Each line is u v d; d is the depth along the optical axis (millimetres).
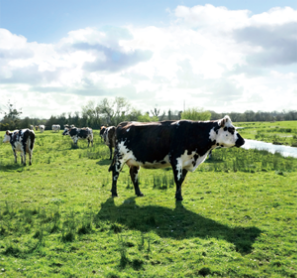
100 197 7746
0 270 3922
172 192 8203
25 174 11586
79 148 22391
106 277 3789
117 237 5027
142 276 3812
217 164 12492
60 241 4871
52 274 3863
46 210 6562
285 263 4047
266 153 16391
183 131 7238
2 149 22422
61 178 10641
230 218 5922
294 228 5270
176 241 4855
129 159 7770
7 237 5023
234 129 7074
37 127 71938
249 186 8594
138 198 7652
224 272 3852
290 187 8312
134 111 71125
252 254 4344
